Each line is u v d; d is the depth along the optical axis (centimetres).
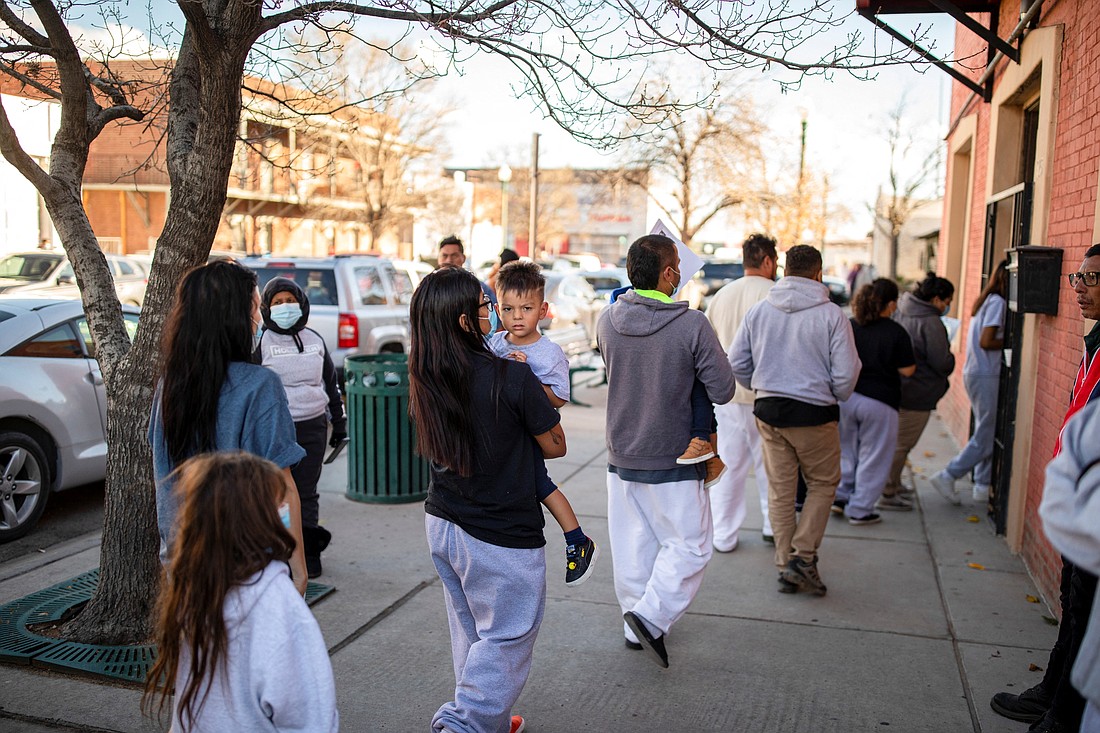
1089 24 471
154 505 415
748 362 504
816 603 494
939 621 469
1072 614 305
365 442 687
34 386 619
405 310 1164
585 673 407
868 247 5259
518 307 381
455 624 319
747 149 2127
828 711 372
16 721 351
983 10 726
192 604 201
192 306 271
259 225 3203
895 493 699
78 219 425
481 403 290
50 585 502
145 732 344
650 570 413
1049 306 495
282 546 210
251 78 612
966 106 938
